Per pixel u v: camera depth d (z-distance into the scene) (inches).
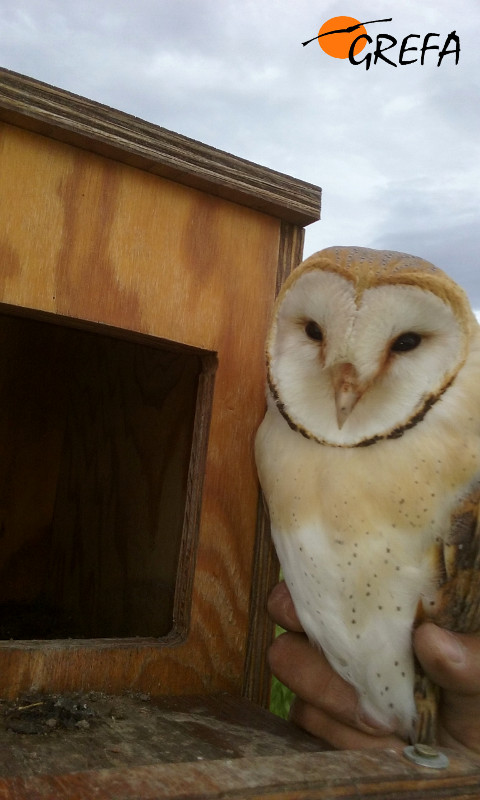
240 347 36.6
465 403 29.3
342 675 30.5
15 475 53.9
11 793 18.4
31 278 31.5
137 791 18.9
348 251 30.0
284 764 21.7
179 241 35.2
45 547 54.7
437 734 30.3
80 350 54.6
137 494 44.0
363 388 28.6
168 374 42.5
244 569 36.2
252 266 37.3
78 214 32.7
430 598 28.9
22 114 30.5
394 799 21.0
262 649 36.3
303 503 29.9
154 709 31.8
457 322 29.1
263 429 33.5
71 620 48.6
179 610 35.4
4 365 54.0
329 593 29.5
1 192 31.2
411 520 28.5
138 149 33.1
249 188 36.1
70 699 31.0
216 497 35.6
